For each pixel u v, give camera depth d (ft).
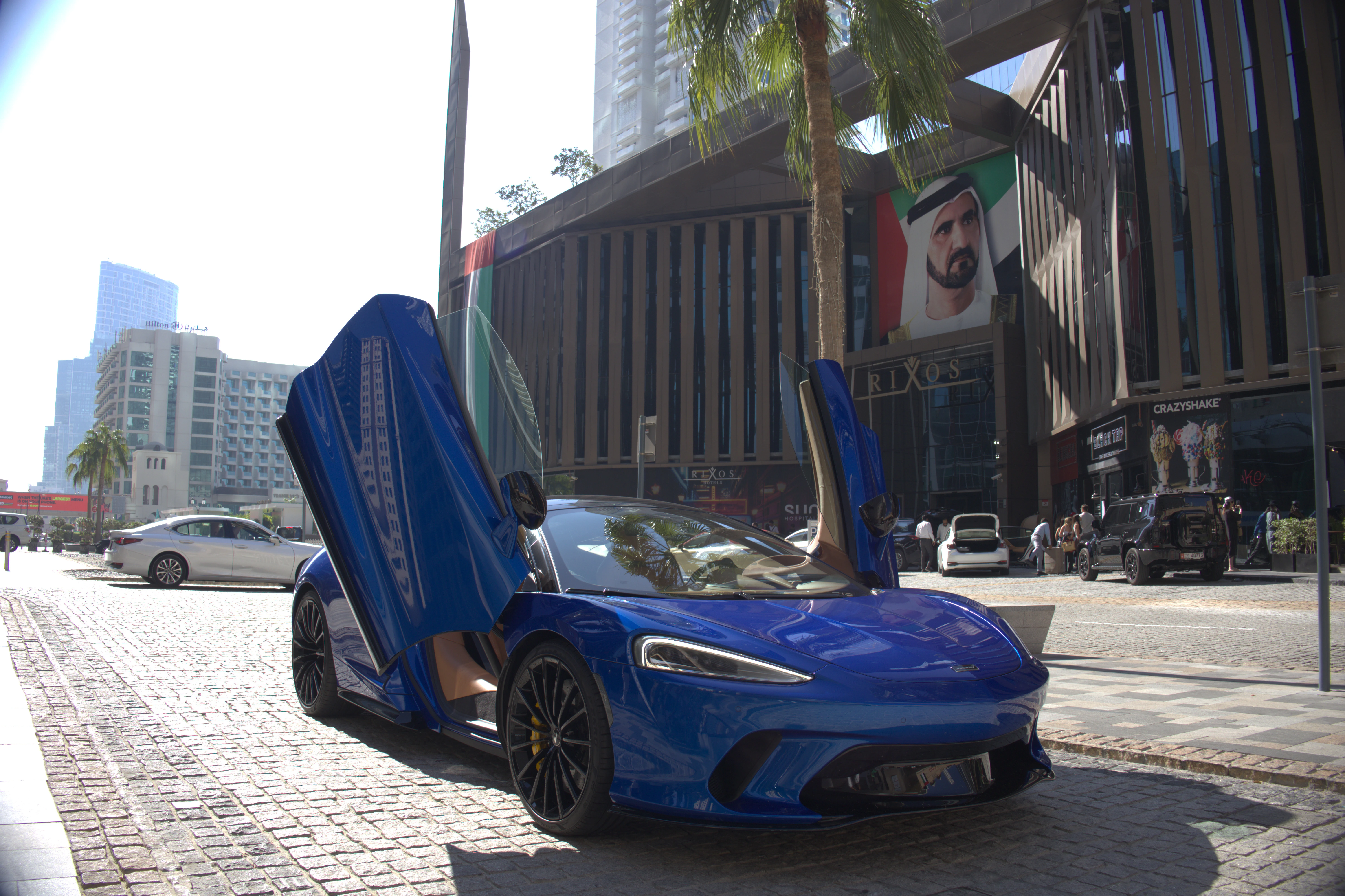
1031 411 110.63
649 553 11.74
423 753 13.02
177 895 7.64
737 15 26.43
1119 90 78.07
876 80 28.37
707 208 145.38
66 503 227.81
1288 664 23.11
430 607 10.85
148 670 19.77
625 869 8.54
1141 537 53.83
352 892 7.82
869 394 130.21
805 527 137.18
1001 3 84.64
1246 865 8.78
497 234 169.99
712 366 144.87
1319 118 67.67
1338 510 60.49
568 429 153.69
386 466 11.35
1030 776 9.78
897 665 8.97
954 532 72.18
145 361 469.16
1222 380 70.44
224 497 444.14
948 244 125.08
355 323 11.93
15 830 9.16
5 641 23.31
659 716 8.61
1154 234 74.64
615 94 313.12
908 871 8.59
